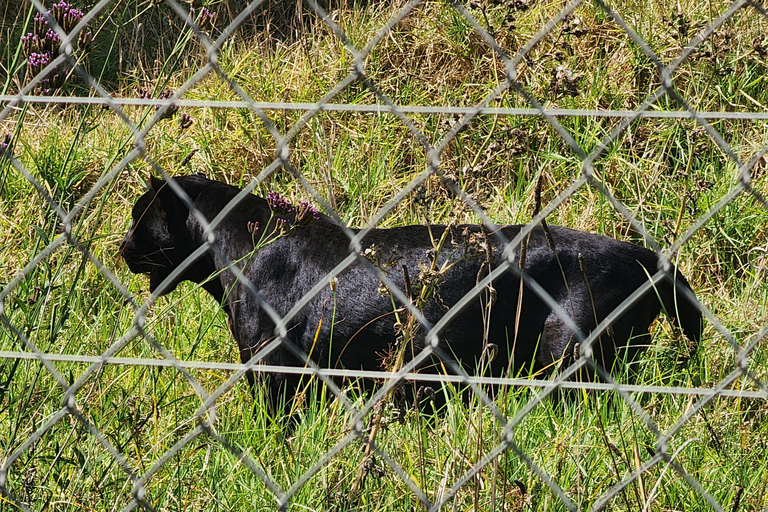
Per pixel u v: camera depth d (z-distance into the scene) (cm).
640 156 1480
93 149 1564
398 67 1692
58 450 673
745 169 461
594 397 901
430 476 707
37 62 578
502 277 946
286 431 919
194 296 1212
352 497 661
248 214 1069
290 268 1024
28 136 1597
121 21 1988
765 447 802
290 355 1022
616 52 1564
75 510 648
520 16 1611
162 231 1093
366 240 1014
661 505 701
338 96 1642
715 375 980
